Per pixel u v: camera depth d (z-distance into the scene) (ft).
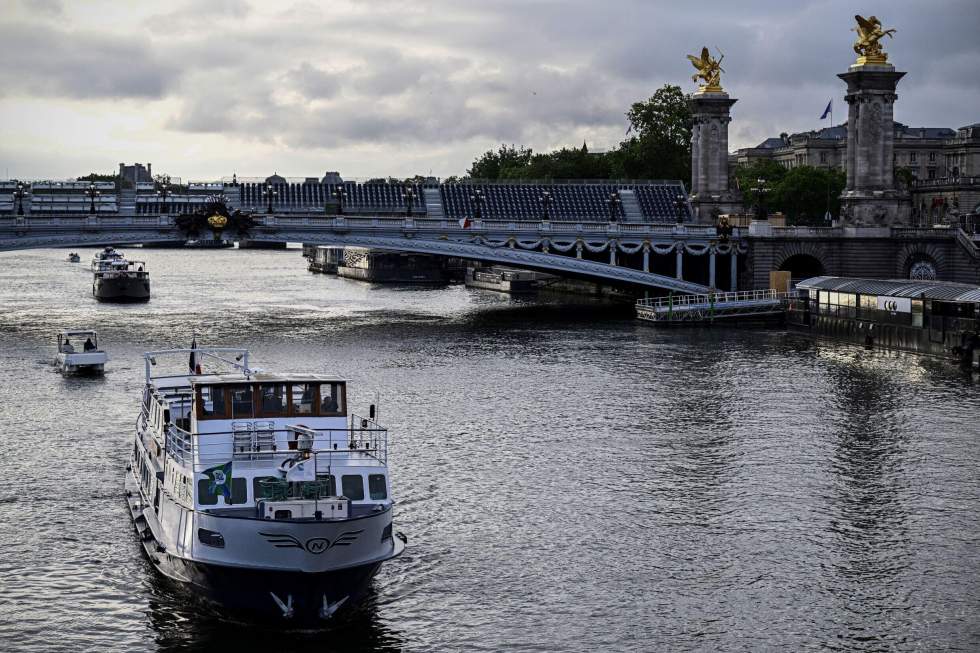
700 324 515.91
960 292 407.44
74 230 492.13
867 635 167.32
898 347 425.69
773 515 216.74
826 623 171.01
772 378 357.00
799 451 261.44
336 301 647.97
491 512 217.56
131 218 499.51
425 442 267.80
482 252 540.11
